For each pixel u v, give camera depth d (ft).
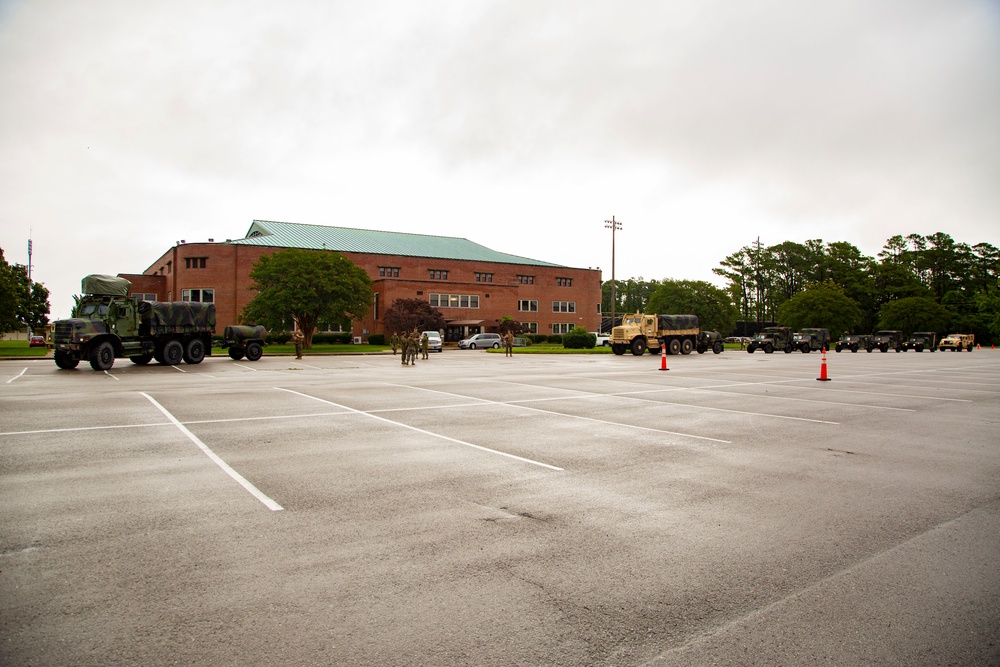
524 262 270.67
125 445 27.96
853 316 242.99
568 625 11.57
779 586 13.42
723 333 230.27
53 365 85.76
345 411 39.58
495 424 34.96
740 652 10.71
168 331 85.15
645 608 12.30
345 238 248.11
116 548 15.14
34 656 10.28
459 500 19.72
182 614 11.78
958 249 333.42
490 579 13.57
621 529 17.02
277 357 119.75
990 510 19.19
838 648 10.91
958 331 287.89
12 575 13.47
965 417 40.01
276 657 10.33
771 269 332.19
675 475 23.40
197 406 41.32
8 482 21.34
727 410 41.98
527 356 127.54
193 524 17.02
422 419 36.55
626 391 53.57
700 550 15.48
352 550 15.20
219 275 200.03
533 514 18.33
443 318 202.49
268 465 24.31
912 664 10.46
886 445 30.01
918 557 15.17
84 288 77.71
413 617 11.76
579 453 27.25
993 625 11.79
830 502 19.95
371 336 205.67
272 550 15.14
